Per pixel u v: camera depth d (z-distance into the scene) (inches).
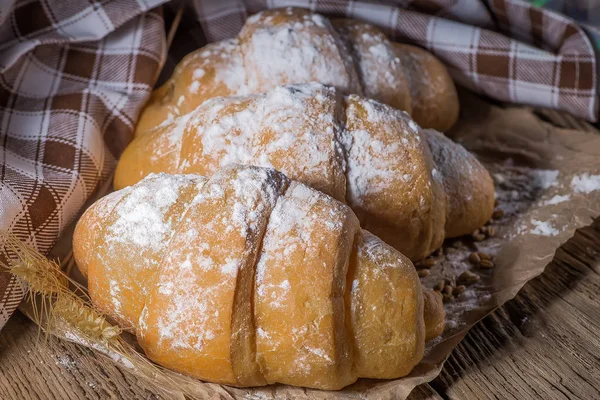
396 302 13.8
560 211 18.4
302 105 15.9
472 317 16.1
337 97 16.4
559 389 14.9
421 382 14.4
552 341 15.7
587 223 17.9
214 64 18.6
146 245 14.0
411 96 20.2
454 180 17.3
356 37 19.2
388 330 13.8
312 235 13.7
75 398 14.9
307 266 13.5
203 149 16.1
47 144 18.1
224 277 13.4
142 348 14.7
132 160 17.3
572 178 19.2
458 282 17.0
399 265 14.1
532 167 19.9
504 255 17.5
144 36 20.0
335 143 15.7
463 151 17.9
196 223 13.8
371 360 13.9
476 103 22.2
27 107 19.0
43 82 19.5
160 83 21.6
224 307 13.4
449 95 20.7
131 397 14.9
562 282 17.0
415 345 14.0
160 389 14.9
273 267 13.5
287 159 15.6
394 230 16.2
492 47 21.2
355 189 15.9
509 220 18.5
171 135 17.2
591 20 22.2
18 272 14.2
